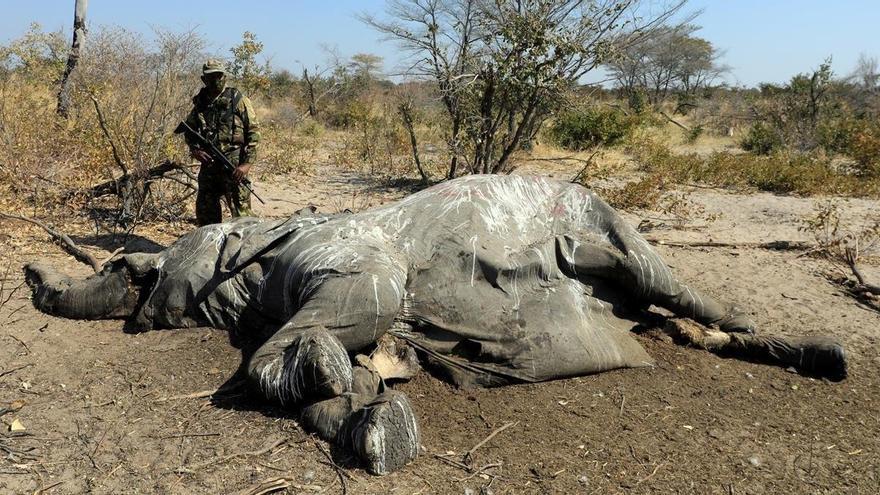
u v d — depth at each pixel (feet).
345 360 13.04
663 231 31.42
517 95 35.60
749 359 17.20
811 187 44.11
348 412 12.37
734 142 84.23
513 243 16.24
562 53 33.24
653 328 17.78
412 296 15.35
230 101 22.61
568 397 14.76
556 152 57.00
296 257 15.51
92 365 15.47
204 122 22.71
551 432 13.46
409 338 15.20
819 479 12.57
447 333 15.30
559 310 15.92
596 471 12.36
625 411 14.39
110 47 30.09
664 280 16.96
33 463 11.98
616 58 34.09
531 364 15.14
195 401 14.01
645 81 125.08
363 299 14.02
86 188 27.43
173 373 15.10
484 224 16.08
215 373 15.03
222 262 16.53
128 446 12.51
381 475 11.72
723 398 15.24
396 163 47.65
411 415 12.07
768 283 23.45
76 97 30.99
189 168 29.84
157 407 13.78
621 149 59.11
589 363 15.52
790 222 34.53
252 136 22.94
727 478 12.41
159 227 26.89
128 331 17.21
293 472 11.73
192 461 12.05
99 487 11.40
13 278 20.36
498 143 39.73
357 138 55.21
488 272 15.61
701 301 17.47
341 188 40.09
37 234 24.84
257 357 13.69
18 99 33.91
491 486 11.71
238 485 11.43
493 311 15.47
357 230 15.76
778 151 66.03
